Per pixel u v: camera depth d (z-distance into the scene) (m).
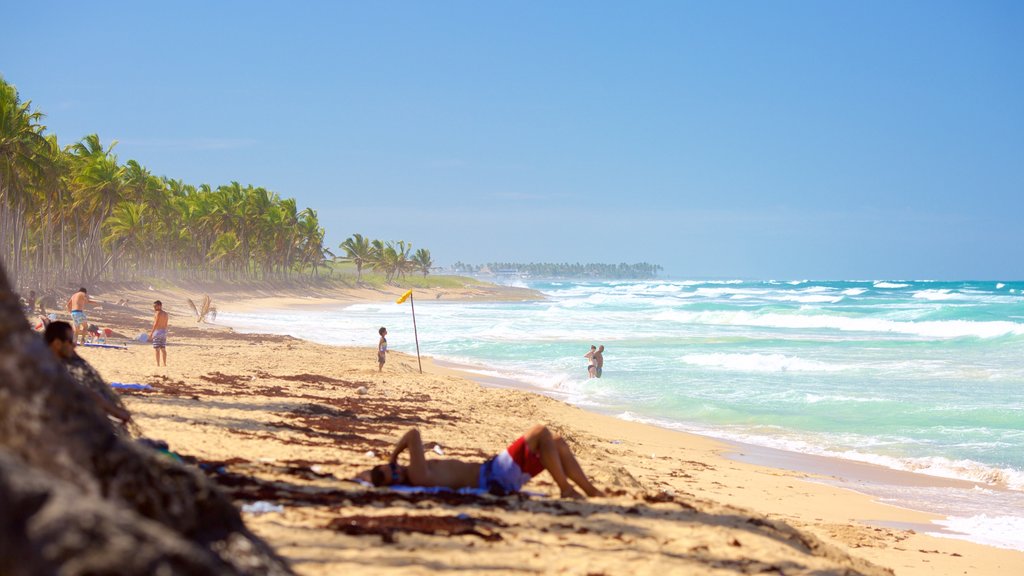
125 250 115.19
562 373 32.72
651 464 15.59
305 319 71.88
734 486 14.15
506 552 5.80
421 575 5.04
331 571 4.96
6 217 64.62
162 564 2.38
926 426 21.14
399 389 22.95
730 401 25.14
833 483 15.41
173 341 34.50
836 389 27.47
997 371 31.38
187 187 146.62
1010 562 10.41
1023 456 17.69
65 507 2.34
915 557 10.41
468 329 58.09
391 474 7.77
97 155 88.88
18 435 2.90
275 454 9.67
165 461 3.47
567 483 7.98
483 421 17.59
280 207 162.88
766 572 6.07
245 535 3.73
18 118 61.84
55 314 39.00
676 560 6.07
